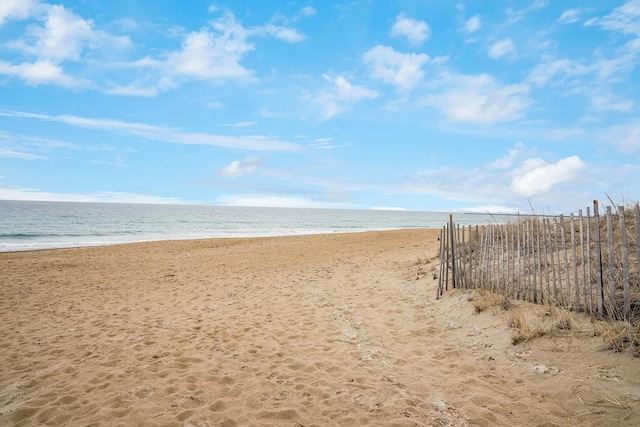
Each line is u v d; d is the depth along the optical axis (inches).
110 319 287.9
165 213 3287.4
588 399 135.8
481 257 283.0
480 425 131.2
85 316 297.3
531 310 214.7
